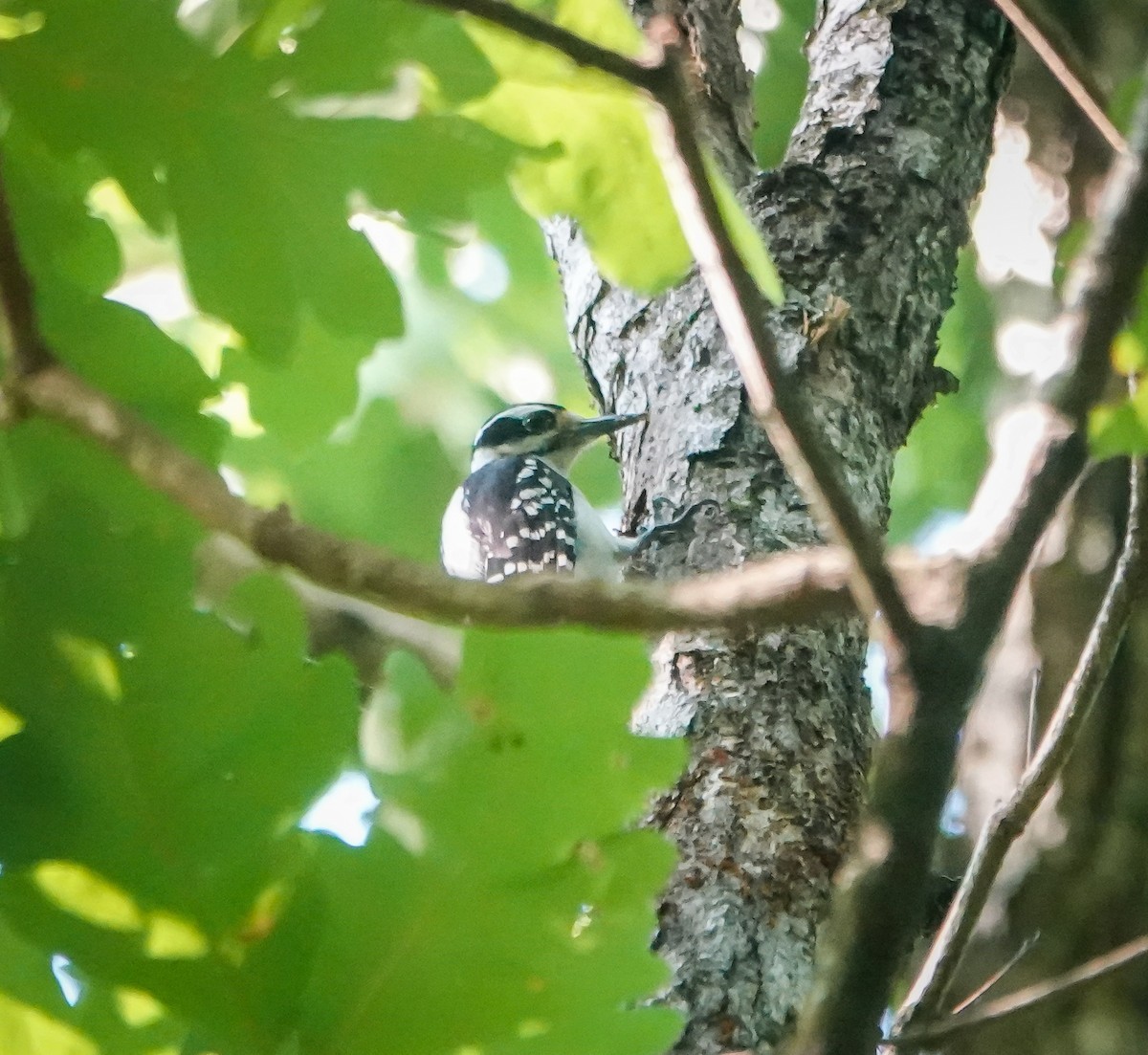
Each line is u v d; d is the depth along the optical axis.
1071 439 3.33
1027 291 10.93
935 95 8.81
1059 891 7.20
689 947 5.71
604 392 8.83
